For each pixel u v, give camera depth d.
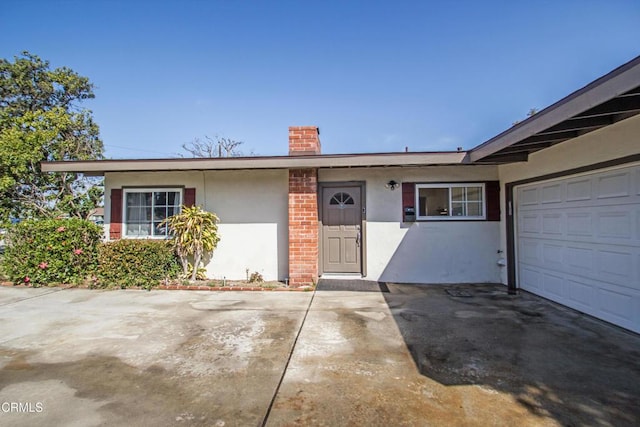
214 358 3.16
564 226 4.81
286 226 6.95
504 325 4.08
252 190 7.01
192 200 7.09
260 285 6.37
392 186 6.76
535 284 5.59
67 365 3.02
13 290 6.05
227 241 7.03
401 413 2.26
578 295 4.57
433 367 2.95
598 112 3.06
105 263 6.24
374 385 2.64
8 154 9.37
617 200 3.87
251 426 2.12
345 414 2.25
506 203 6.25
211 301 5.34
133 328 4.04
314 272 6.36
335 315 4.55
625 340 3.54
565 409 2.29
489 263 6.60
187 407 2.34
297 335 3.78
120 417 2.22
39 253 6.31
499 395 2.48
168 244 6.58
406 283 6.65
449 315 4.52
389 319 4.36
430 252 6.69
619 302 3.88
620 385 2.61
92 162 6.32
